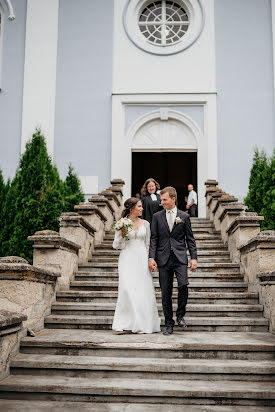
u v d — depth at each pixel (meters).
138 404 4.05
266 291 5.86
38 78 14.92
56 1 15.24
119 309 5.54
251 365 4.42
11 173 14.48
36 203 9.25
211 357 4.73
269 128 14.33
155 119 14.84
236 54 14.71
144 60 14.87
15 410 3.91
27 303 5.32
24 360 4.56
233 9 14.91
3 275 5.21
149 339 5.03
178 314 5.57
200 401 4.05
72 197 11.75
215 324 5.73
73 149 14.62
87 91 14.85
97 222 9.23
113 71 14.89
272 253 6.24
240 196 14.07
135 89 14.75
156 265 5.59
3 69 15.01
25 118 14.73
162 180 22.12
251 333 5.54
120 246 5.74
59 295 6.59
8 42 15.13
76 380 4.35
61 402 4.10
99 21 15.14
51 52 15.04
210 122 14.43
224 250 8.70
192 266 5.48
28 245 9.00
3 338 4.45
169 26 15.43
